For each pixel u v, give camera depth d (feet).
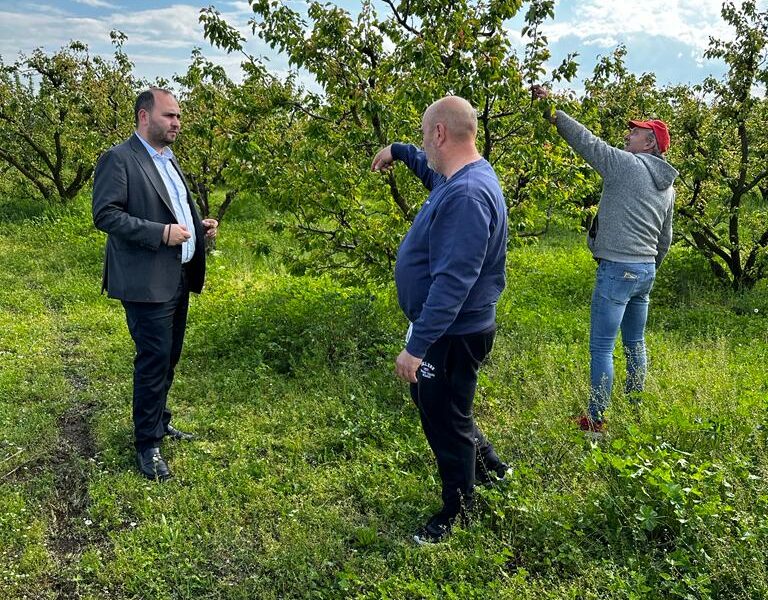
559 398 13.84
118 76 35.58
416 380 9.16
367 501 10.93
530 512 9.70
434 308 8.39
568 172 17.10
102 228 10.75
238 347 17.67
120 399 14.70
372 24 16.63
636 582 8.25
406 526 10.35
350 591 8.95
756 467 10.26
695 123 25.21
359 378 15.79
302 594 8.94
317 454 12.47
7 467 11.77
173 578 9.18
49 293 22.76
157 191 11.27
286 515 10.48
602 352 13.01
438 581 8.94
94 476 11.55
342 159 16.94
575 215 20.53
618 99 28.45
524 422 12.85
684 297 24.27
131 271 11.14
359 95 15.70
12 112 37.63
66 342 18.48
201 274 12.65
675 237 26.09
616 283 12.67
